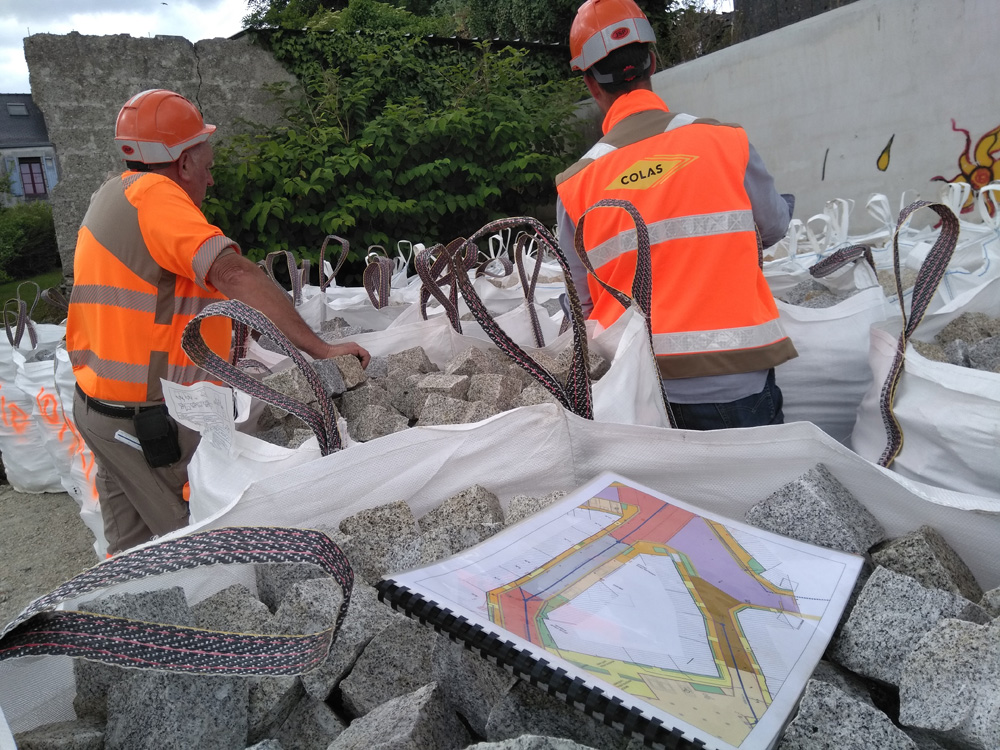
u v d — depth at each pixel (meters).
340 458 1.41
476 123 9.63
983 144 5.77
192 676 1.01
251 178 8.80
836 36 6.68
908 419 1.56
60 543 3.79
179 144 2.29
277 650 0.84
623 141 2.08
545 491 1.51
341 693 1.14
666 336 2.00
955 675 0.88
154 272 2.20
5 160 50.94
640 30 2.13
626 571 1.05
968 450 1.46
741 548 1.14
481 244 10.34
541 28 13.56
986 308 2.55
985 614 1.03
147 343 2.22
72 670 1.10
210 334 2.35
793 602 1.02
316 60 10.06
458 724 1.01
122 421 2.27
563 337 2.55
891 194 6.46
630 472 1.44
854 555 1.12
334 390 2.39
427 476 1.49
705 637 0.92
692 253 1.97
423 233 9.88
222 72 9.50
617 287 2.10
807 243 4.12
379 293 3.85
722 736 0.75
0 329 4.59
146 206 2.15
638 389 1.66
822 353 2.26
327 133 9.17
